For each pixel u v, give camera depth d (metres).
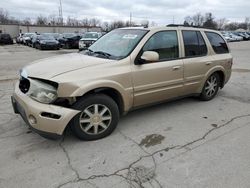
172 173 2.74
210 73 4.98
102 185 2.54
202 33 4.84
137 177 2.66
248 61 12.80
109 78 3.32
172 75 4.16
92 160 2.97
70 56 3.94
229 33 43.84
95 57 3.74
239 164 2.92
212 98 5.43
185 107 4.88
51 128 2.99
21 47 26.02
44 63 3.52
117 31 4.47
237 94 5.93
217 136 3.64
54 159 2.98
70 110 3.06
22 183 2.55
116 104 3.52
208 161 2.98
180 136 3.63
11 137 3.51
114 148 3.26
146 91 3.84
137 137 3.58
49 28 63.66
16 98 3.33
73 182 2.58
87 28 66.38
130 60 3.60
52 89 3.00
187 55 4.46
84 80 3.12
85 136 3.36
